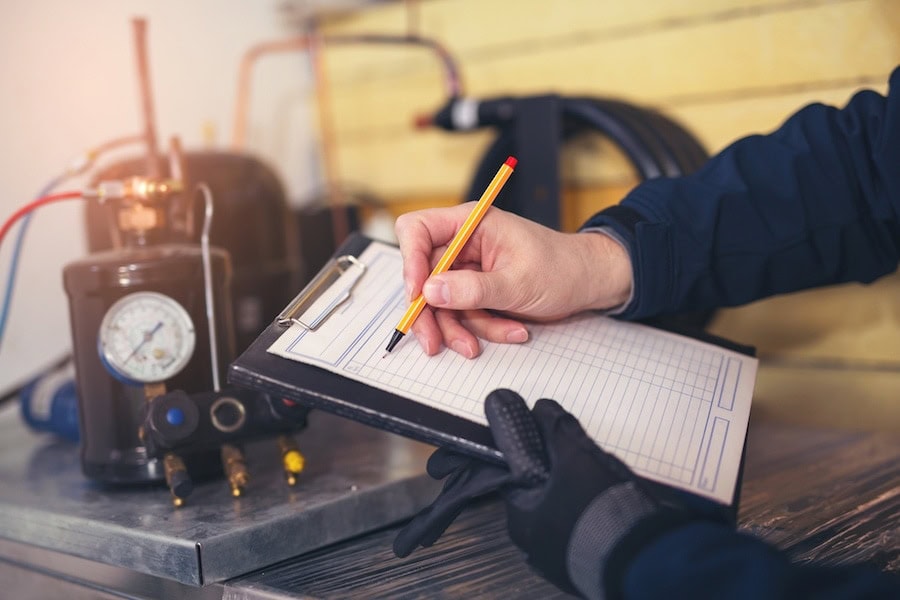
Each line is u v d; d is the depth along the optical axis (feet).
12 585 2.76
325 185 5.48
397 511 2.64
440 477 2.26
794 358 3.95
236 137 4.95
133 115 4.42
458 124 4.42
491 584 2.13
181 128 4.69
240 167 3.89
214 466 2.78
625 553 1.77
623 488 1.86
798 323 3.92
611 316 2.65
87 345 2.72
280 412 2.58
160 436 2.43
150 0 4.50
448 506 2.05
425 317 2.32
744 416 2.33
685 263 2.59
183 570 2.17
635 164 3.80
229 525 2.28
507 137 4.34
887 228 2.78
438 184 5.09
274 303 4.01
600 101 4.00
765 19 3.84
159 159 3.51
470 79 4.89
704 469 2.11
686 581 1.64
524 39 4.65
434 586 2.13
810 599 1.58
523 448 1.95
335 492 2.55
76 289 2.71
